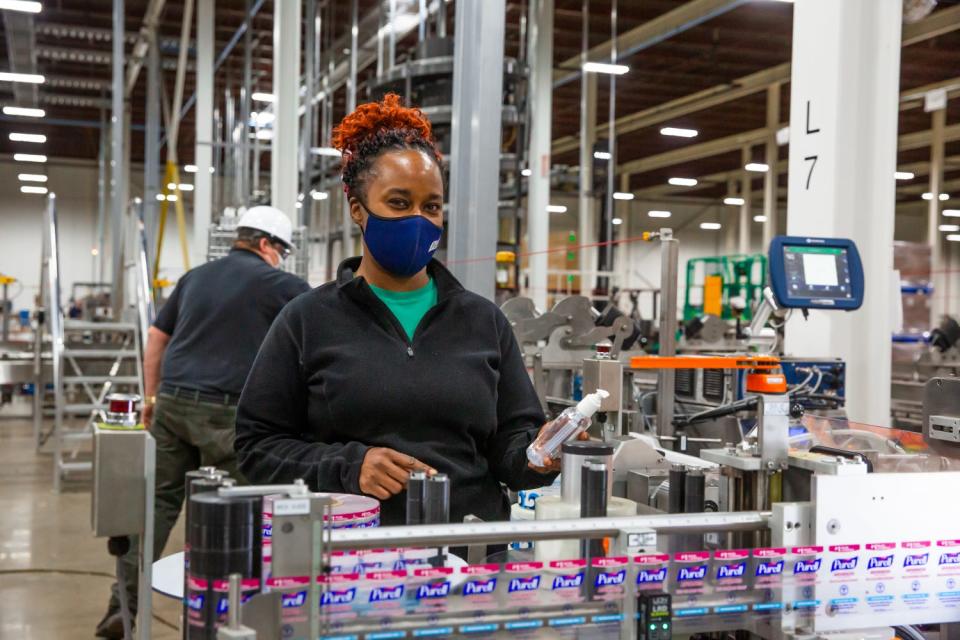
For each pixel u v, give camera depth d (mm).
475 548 1323
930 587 1165
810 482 1166
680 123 15656
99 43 12117
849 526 1130
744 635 1249
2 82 13703
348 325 1499
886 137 3271
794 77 3418
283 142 6594
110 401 1062
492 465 1604
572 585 985
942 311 15172
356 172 1474
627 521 1041
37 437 7113
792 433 1589
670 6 9602
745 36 10672
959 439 1903
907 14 4547
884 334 3291
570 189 11703
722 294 10484
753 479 1226
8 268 20109
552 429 1275
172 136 10875
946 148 16281
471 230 3807
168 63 12133
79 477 6191
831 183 3256
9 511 5207
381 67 7793
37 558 4309
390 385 1457
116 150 7992
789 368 2734
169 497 3043
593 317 3043
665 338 2582
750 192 19766
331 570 932
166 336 3215
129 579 2732
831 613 1113
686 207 23016
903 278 9391
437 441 1489
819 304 2182
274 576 905
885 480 1148
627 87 13172
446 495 1180
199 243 9438
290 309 1543
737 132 16516
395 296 1542
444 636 943
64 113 16422
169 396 2992
